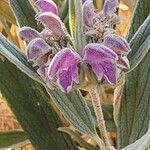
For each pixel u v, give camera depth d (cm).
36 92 23
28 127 23
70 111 20
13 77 23
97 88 17
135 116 22
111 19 17
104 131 19
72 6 16
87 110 20
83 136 28
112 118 25
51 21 16
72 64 15
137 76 22
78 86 16
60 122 24
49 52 16
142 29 18
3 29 29
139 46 18
